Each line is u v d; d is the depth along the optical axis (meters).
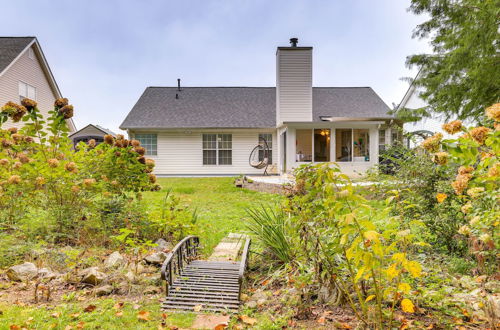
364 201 1.77
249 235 4.71
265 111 18.06
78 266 3.30
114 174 5.05
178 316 2.38
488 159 2.10
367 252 1.71
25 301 2.56
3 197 4.30
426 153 3.88
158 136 16.92
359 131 13.62
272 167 17.05
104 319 2.28
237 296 2.74
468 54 8.44
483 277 2.33
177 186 11.91
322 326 2.15
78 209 4.42
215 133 17.12
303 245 2.66
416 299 2.30
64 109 4.52
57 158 4.64
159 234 4.61
